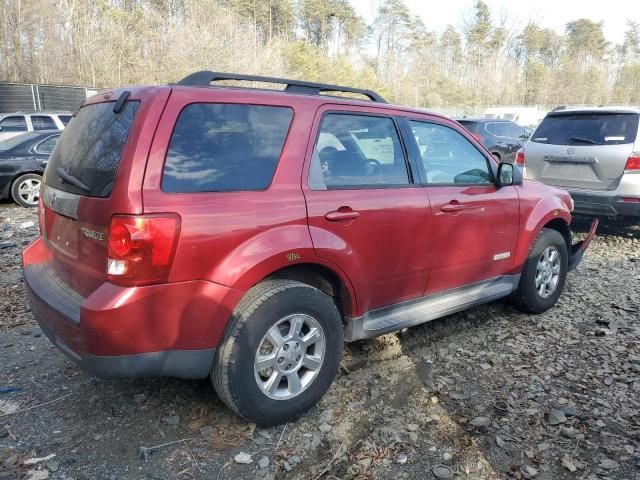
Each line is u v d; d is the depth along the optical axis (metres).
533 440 3.07
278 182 3.05
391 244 3.56
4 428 3.06
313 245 3.08
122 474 2.72
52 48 33.09
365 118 3.60
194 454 2.88
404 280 3.74
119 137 2.78
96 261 2.74
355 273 3.36
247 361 2.88
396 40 70.50
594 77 66.12
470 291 4.34
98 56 33.72
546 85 63.91
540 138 7.86
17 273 5.89
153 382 3.57
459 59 71.50
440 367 3.91
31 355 3.96
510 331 4.57
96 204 2.69
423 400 3.46
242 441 3.00
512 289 4.68
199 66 33.50
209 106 2.90
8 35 32.19
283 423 3.13
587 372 3.87
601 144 7.09
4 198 10.34
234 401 2.90
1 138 14.11
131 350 2.63
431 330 4.54
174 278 2.66
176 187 2.70
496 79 65.38
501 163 4.38
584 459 2.92
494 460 2.90
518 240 4.59
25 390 3.47
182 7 42.03
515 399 3.49
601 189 7.11
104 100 3.16
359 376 3.75
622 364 3.99
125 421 3.15
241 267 2.81
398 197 3.59
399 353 4.12
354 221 3.31
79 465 2.78
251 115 3.04
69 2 33.84
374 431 3.12
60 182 3.16
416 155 3.84
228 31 37.75
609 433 3.14
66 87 24.58
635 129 6.89
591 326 4.71
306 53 48.34
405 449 2.98
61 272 3.15
